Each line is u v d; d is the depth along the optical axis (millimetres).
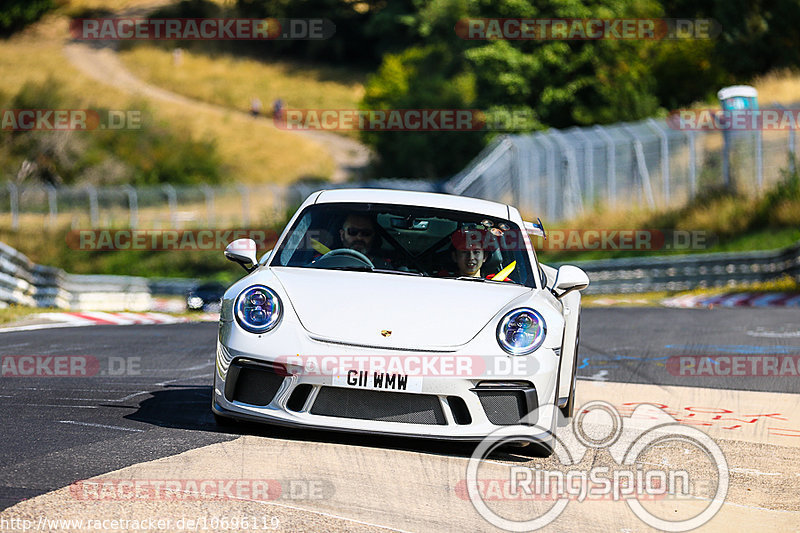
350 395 17109
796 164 96188
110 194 149000
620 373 30469
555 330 18172
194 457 16344
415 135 173250
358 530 13016
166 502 13641
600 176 108438
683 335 41938
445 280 19609
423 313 17875
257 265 20375
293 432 18547
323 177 199375
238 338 17547
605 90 145000
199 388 24547
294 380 17109
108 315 51562
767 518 14906
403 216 21156
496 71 149125
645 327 45719
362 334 17281
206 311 93312
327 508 13938
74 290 83312
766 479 17219
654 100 141750
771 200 93812
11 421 18750
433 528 13477
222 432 18406
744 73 145000
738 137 100375
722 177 102938
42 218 143125
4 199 145750
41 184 176500
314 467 16109
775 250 81375
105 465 15594
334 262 20016
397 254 20391
